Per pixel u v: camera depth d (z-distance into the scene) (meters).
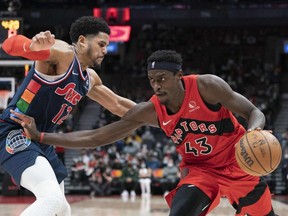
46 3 22.61
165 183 16.19
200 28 25.84
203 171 3.76
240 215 3.95
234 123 3.69
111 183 16.59
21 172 3.41
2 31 8.29
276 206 11.92
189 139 3.67
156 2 22.02
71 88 3.57
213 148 3.68
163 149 18.05
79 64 3.57
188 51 25.41
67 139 3.60
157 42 25.67
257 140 3.29
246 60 25.03
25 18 21.06
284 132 19.28
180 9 20.94
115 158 17.03
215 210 10.98
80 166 16.91
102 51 3.69
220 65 24.73
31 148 3.51
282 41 25.50
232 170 3.74
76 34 3.65
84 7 21.98
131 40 25.81
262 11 20.80
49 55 3.30
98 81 4.18
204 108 3.52
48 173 3.39
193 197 3.61
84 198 15.37
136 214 9.93
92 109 22.62
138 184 16.44
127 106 4.35
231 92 3.51
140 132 19.86
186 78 3.53
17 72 21.20
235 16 20.89
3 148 3.57
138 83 23.94
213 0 21.95
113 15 16.25
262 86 23.09
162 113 3.61
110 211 10.66
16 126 3.61
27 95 3.53
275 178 17.45
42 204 3.22
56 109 3.62
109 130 3.67
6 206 11.83
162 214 9.94
